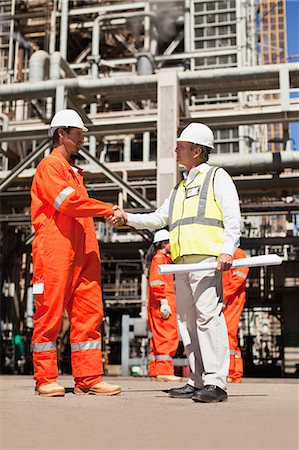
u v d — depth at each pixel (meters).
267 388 5.94
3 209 18.28
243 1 24.19
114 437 2.24
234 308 8.77
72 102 16.27
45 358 4.60
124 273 25.38
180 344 12.77
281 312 21.69
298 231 19.27
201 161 4.49
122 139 23.30
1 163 21.47
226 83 15.47
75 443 2.09
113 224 4.70
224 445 2.03
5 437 2.25
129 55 28.06
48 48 25.20
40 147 15.52
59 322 4.65
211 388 4.06
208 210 4.29
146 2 24.67
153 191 18.12
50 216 4.70
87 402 3.96
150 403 3.89
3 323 18.22
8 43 25.38
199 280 4.21
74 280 4.75
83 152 15.04
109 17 24.80
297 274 18.41
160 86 15.04
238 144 22.33
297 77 15.21
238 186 16.73
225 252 4.12
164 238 8.23
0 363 17.61
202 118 14.88
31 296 20.27
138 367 15.68
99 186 18.09
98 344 4.83
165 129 14.71
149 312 8.69
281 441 2.12
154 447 1.98
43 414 3.11
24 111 22.83
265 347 23.73
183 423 2.69
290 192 17.50
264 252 19.73
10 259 18.69
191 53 24.23
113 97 16.48
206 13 24.55
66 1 24.92
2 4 25.28
